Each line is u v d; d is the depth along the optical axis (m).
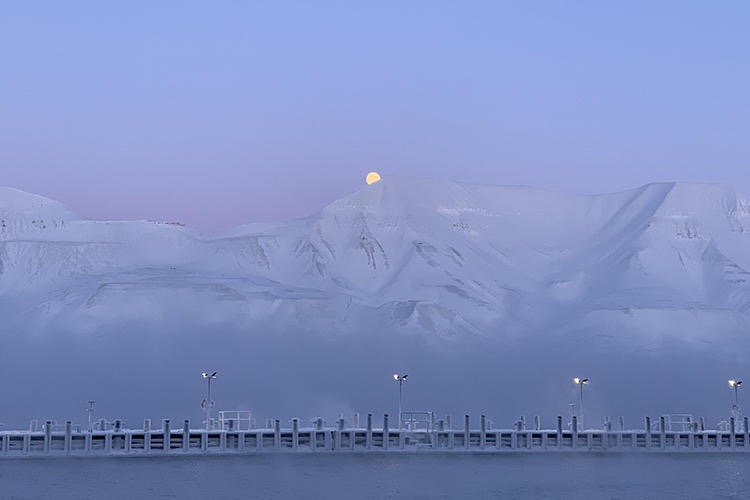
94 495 185.12
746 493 197.00
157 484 196.88
